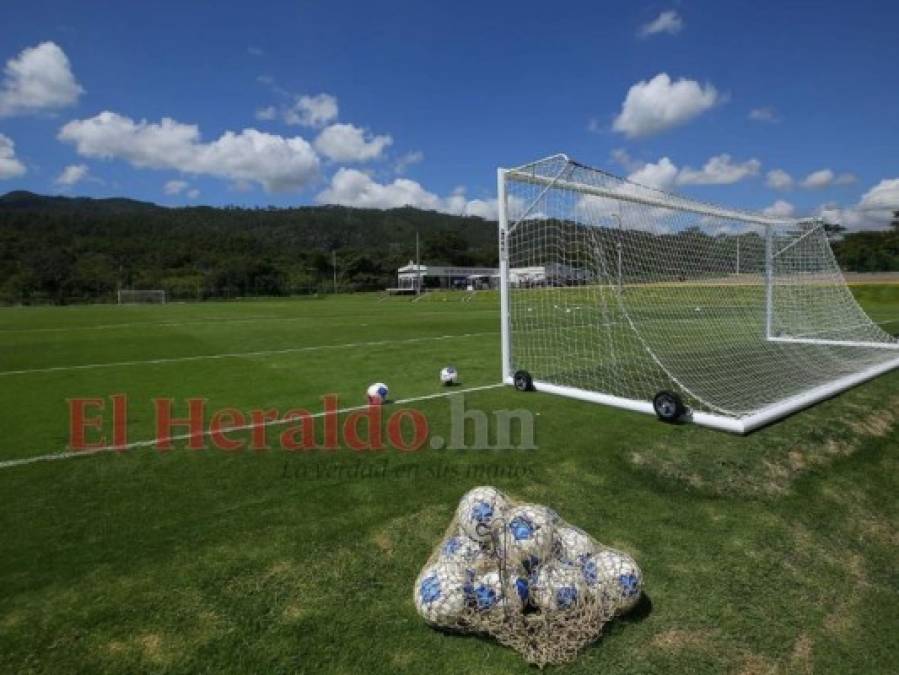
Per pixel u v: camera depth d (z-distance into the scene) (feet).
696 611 10.13
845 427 20.16
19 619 9.20
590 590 9.27
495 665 8.48
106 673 8.11
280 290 222.28
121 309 117.19
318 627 9.16
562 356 34.27
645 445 17.43
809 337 40.55
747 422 18.56
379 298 174.29
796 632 9.97
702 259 35.01
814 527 13.71
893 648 9.97
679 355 34.01
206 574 10.46
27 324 68.85
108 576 10.39
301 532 12.01
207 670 8.21
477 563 9.37
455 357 35.99
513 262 26.30
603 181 24.98
